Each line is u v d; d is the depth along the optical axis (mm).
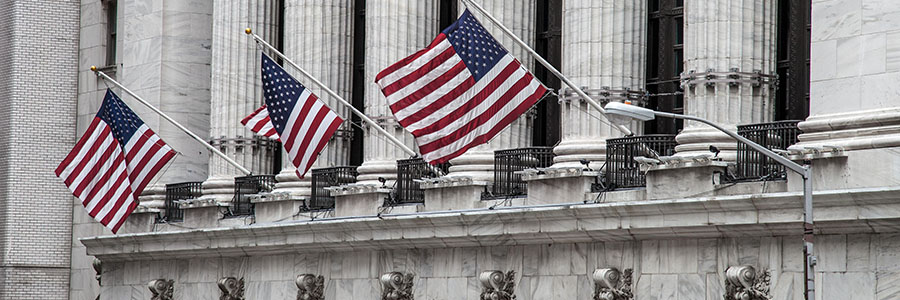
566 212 39781
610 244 39719
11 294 64188
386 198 47062
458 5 47750
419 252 45312
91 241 57906
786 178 35750
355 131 51344
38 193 64750
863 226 33750
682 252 37906
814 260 31141
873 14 34719
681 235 37625
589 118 41625
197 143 57219
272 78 45281
